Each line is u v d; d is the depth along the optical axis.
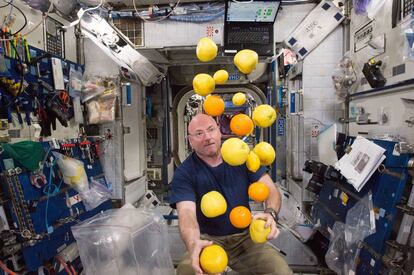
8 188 1.76
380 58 2.03
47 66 2.35
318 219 2.38
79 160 2.53
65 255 2.15
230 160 0.93
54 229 2.03
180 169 1.75
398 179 1.52
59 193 2.19
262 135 4.37
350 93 2.52
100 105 2.89
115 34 2.74
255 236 1.06
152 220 1.90
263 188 1.10
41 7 2.21
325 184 2.40
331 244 2.00
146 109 4.07
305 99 2.82
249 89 4.70
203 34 2.86
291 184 3.29
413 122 1.67
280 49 2.97
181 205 1.61
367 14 2.20
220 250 1.00
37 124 2.19
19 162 1.80
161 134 4.40
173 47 2.90
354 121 2.42
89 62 3.01
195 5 2.81
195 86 1.08
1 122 1.83
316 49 2.78
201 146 1.60
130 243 1.72
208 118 1.61
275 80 4.06
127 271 1.70
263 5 2.14
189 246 1.26
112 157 3.03
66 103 2.56
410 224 1.41
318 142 2.68
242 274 1.77
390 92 1.91
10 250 1.72
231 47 2.30
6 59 1.89
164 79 4.39
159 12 2.83
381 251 1.52
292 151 3.26
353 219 1.80
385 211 1.55
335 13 2.65
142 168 3.56
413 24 1.60
